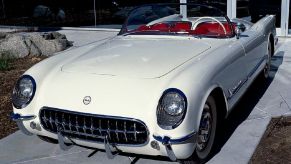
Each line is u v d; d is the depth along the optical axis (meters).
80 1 12.64
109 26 12.22
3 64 7.49
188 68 3.61
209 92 3.52
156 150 3.35
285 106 5.14
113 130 3.39
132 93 3.43
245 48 4.56
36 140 4.45
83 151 4.16
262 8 9.86
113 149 3.47
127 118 3.31
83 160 3.99
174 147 3.27
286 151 3.97
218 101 3.97
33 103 3.72
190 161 3.63
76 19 12.87
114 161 3.93
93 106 3.43
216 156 3.93
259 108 5.10
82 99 3.51
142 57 3.99
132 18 5.23
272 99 5.40
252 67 4.95
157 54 4.05
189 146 3.32
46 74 3.92
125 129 3.35
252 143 4.17
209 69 3.64
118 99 3.42
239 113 4.95
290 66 6.94
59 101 3.58
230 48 4.28
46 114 3.65
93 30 12.32
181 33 4.75
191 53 4.06
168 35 4.74
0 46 8.55
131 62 3.88
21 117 3.73
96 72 3.77
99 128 3.43
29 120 3.72
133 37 4.89
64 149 3.67
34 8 13.93
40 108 3.65
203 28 4.75
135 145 3.37
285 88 5.82
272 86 5.93
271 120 4.74
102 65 3.89
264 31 5.52
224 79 3.90
